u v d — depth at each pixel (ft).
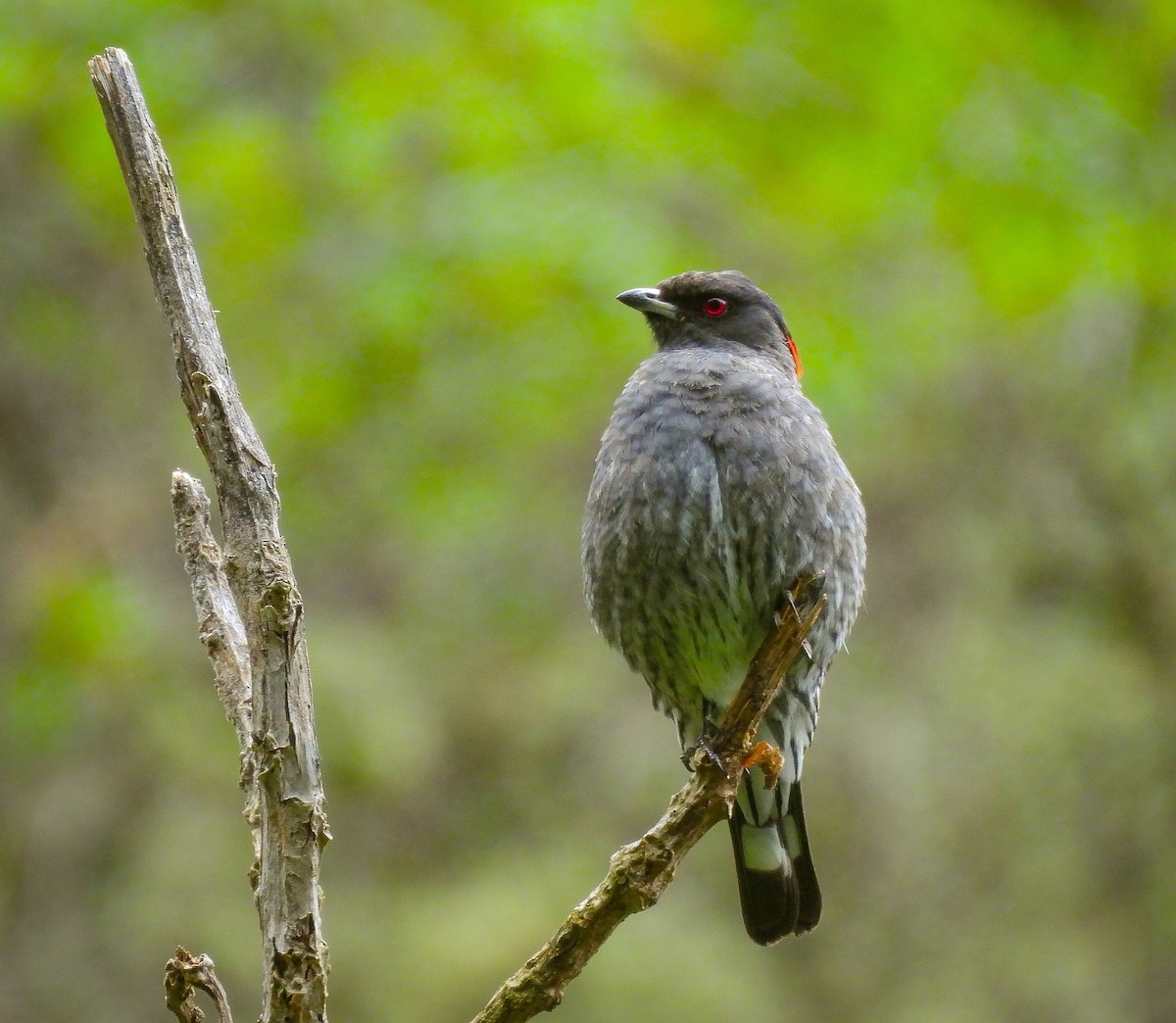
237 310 48.85
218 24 43.27
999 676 53.06
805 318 48.16
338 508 51.72
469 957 48.62
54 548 48.96
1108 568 52.75
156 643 50.65
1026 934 52.31
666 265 44.75
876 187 38.22
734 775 20.33
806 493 24.53
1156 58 36.11
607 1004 48.32
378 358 46.57
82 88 42.06
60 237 52.75
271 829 15.08
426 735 52.03
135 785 51.65
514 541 56.49
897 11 36.27
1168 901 51.93
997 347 52.54
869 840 53.26
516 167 45.06
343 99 42.65
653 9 38.27
